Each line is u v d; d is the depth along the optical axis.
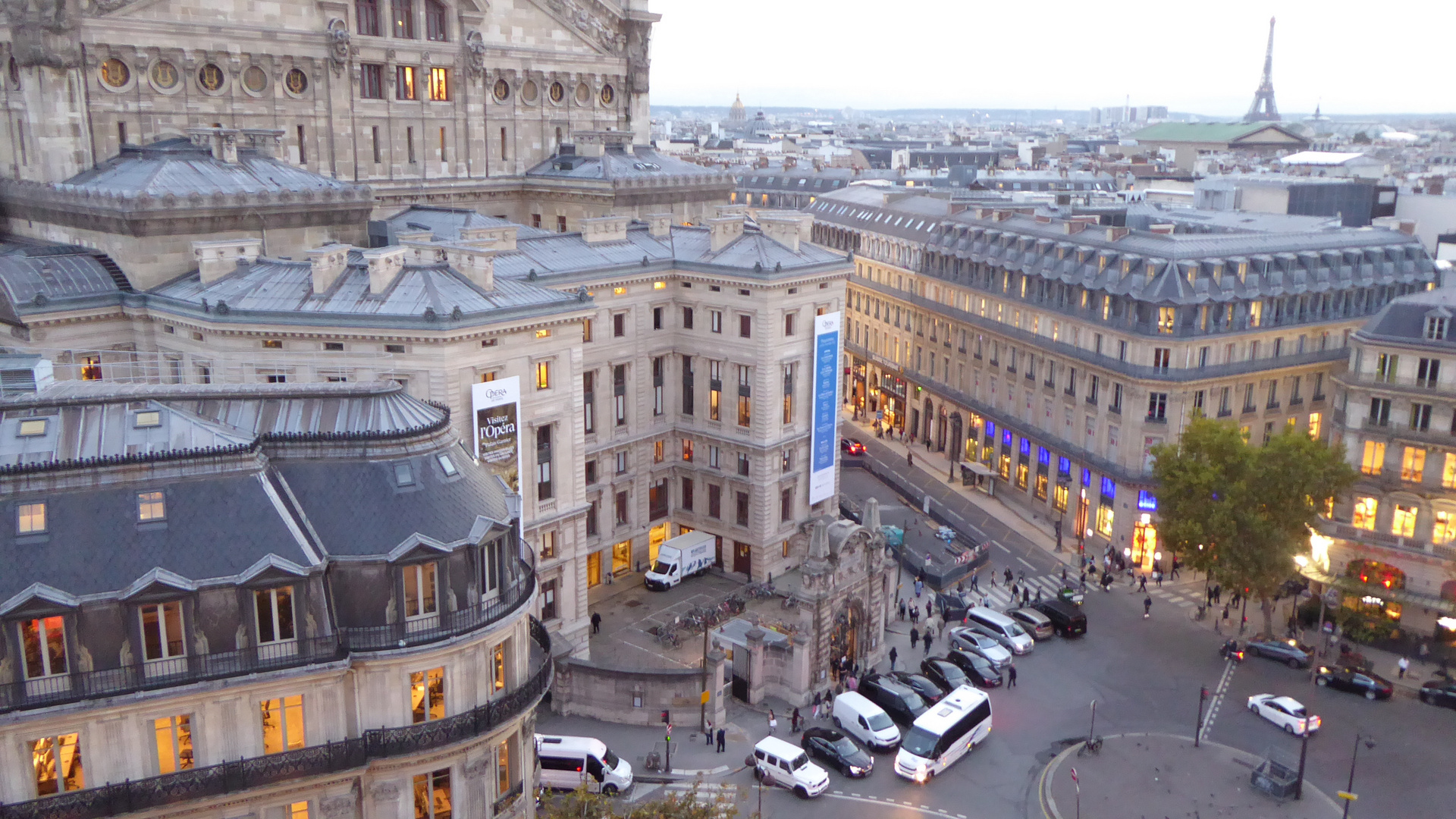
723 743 69.81
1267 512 83.44
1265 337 102.38
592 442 90.69
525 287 74.19
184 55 87.62
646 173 112.06
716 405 95.94
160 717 41.09
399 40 99.88
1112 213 142.50
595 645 82.12
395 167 102.00
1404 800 64.31
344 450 46.41
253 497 43.56
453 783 46.84
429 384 67.94
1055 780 66.12
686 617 85.62
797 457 96.31
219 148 83.25
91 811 39.94
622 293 91.12
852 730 71.25
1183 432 89.88
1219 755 69.38
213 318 69.50
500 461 71.00
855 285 158.25
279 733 43.28
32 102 82.56
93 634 40.00
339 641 44.09
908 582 98.69
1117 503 102.56
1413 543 82.00
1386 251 111.88
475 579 46.78
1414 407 82.19
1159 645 85.62
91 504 41.44
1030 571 101.12
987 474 122.69
